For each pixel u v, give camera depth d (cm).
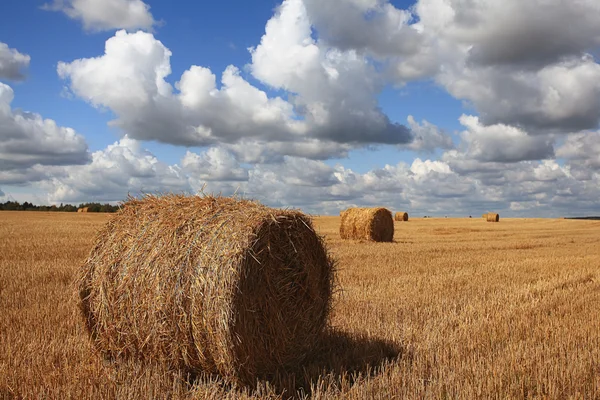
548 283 1205
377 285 1149
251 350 572
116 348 643
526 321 809
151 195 706
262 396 516
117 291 626
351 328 763
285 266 630
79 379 538
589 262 1662
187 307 571
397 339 698
